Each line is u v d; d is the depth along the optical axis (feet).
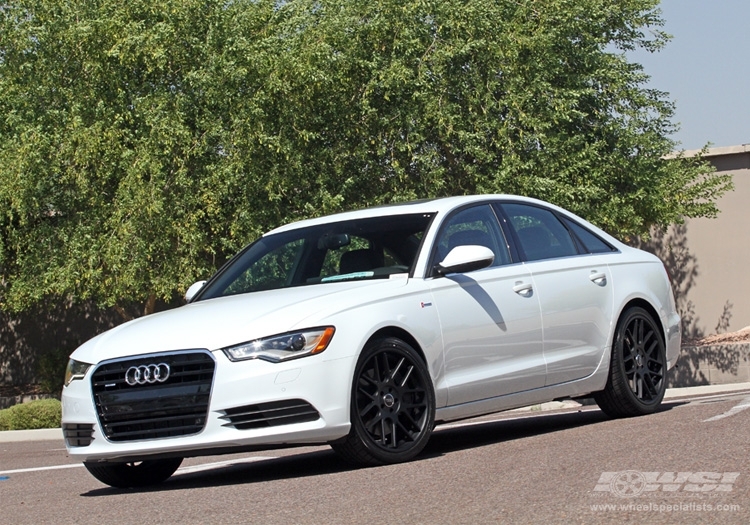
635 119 107.65
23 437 70.33
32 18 91.09
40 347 123.75
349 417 27.84
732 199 130.00
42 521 23.89
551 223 37.22
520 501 20.85
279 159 91.66
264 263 34.14
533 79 97.45
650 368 38.70
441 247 32.50
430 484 23.98
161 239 87.86
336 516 20.85
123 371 28.37
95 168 89.20
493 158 97.25
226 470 33.30
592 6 102.12
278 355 27.32
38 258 92.17
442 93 94.58
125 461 28.89
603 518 18.72
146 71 90.89
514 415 55.83
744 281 129.80
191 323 28.99
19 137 90.27
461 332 31.42
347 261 32.58
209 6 91.04
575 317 35.45
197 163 90.68
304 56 89.04
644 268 39.37
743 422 30.42
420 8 94.94
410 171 98.43
